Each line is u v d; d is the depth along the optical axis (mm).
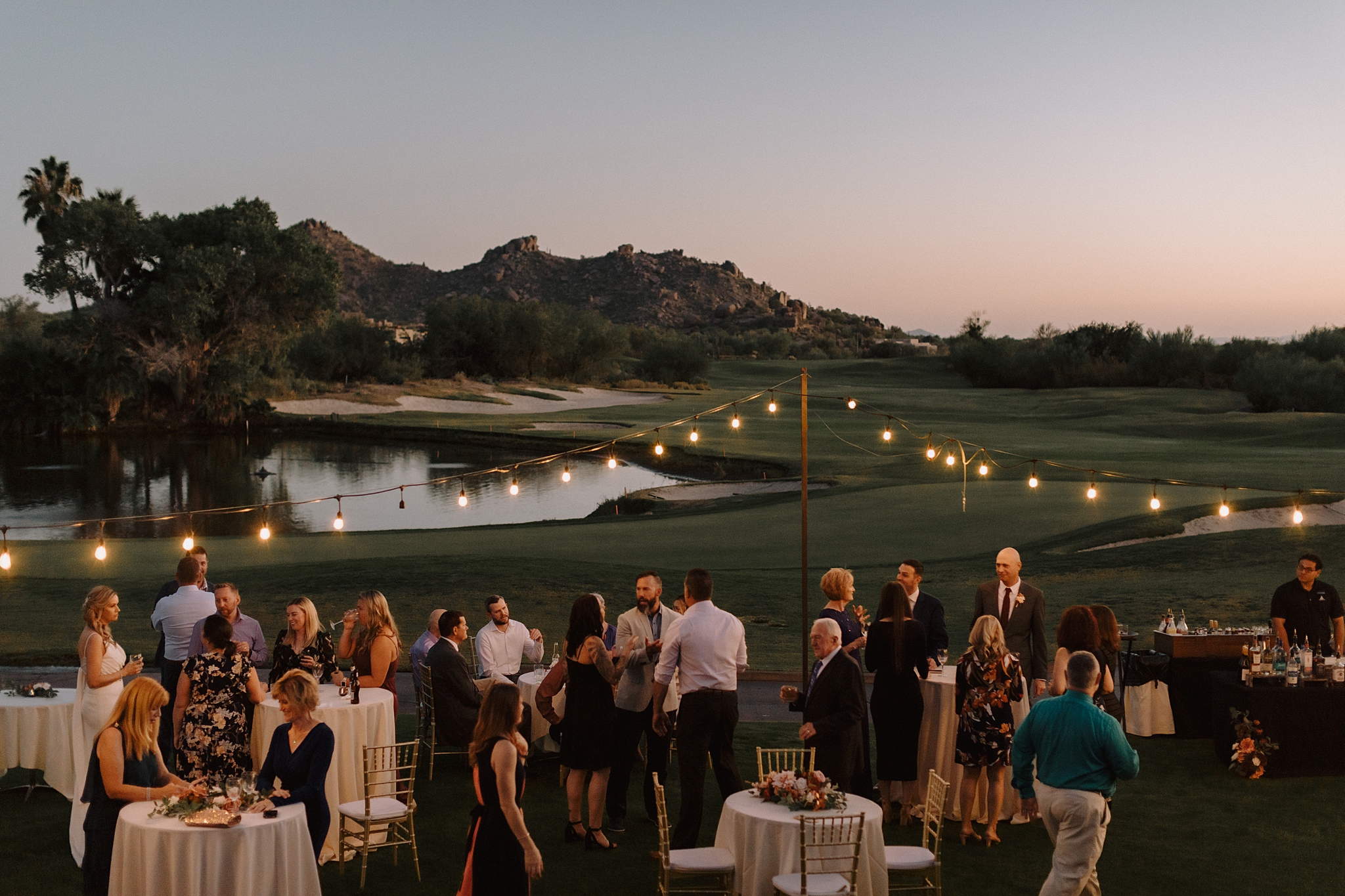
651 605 8805
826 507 33781
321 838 6496
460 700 9695
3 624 16328
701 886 7191
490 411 96188
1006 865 7699
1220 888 7238
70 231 77375
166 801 6082
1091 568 20828
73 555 25734
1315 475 41031
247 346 86750
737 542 27641
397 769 7625
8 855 7848
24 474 54656
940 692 8781
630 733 8570
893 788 8695
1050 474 43250
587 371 138625
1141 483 38844
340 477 53531
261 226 81250
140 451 67688
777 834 6078
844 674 7598
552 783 9812
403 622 16297
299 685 6570
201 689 7504
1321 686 9750
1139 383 120562
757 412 90250
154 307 78375
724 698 7746
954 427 73625
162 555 25688
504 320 132250
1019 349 134750
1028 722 6582
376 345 116125
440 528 34031
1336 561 19859
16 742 8883
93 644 8000
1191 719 11039
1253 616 15781
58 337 78500
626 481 50531
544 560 21312
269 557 25062
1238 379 88625
